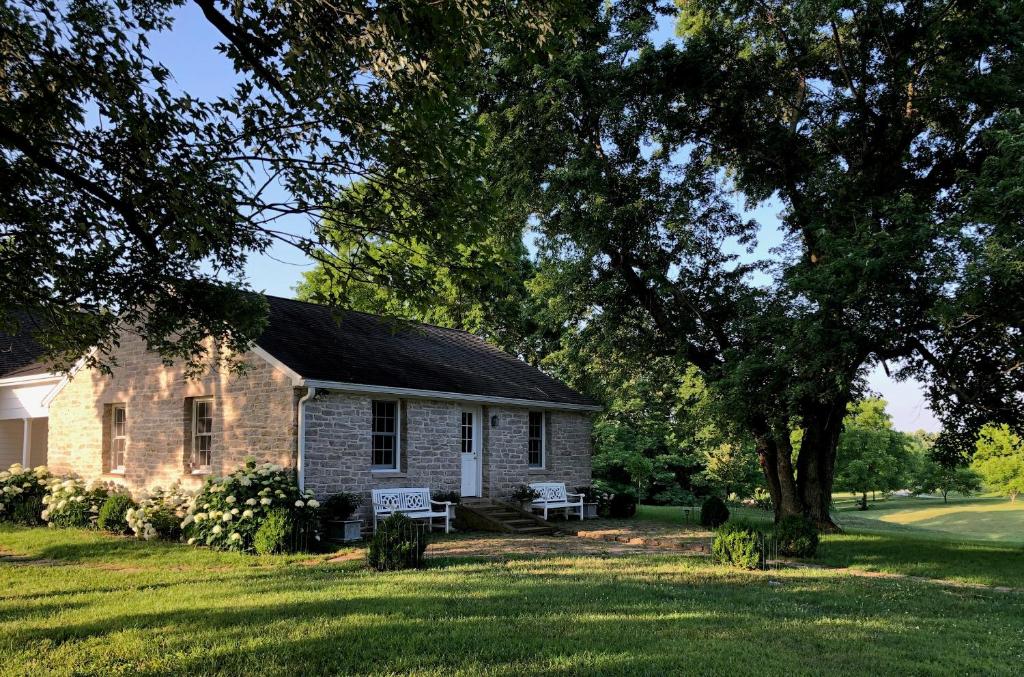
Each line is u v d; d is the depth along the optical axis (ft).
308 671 20.04
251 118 24.07
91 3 22.18
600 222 56.13
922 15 50.08
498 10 22.90
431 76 22.90
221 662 20.74
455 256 26.76
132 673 19.84
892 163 55.42
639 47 57.82
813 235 55.26
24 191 26.02
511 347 106.32
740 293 60.90
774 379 48.60
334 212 26.16
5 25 21.75
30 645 22.49
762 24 57.67
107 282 30.37
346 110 23.49
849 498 217.36
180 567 40.22
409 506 55.72
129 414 61.21
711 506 65.87
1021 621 28.96
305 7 22.20
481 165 26.08
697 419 65.46
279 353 51.52
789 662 21.53
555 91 55.16
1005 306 40.04
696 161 63.26
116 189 25.71
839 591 34.63
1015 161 37.78
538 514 67.56
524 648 22.27
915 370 53.72
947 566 44.86
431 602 28.37
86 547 47.26
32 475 62.95
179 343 39.40
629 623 25.73
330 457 51.34
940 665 21.85
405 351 65.21
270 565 40.32
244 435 52.49
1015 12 46.62
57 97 22.56
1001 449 113.91
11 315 31.09
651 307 63.82
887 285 41.73
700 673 20.36
